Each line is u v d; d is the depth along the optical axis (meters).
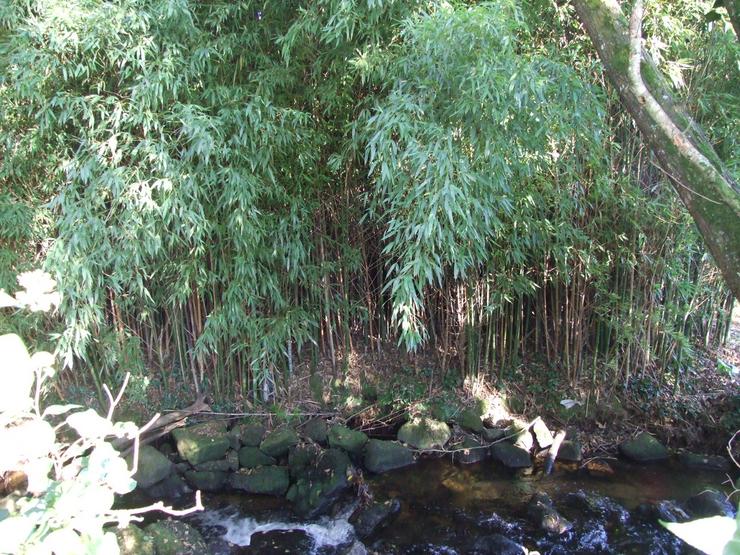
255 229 3.20
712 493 3.28
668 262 3.73
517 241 3.50
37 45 2.79
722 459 3.81
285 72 2.94
